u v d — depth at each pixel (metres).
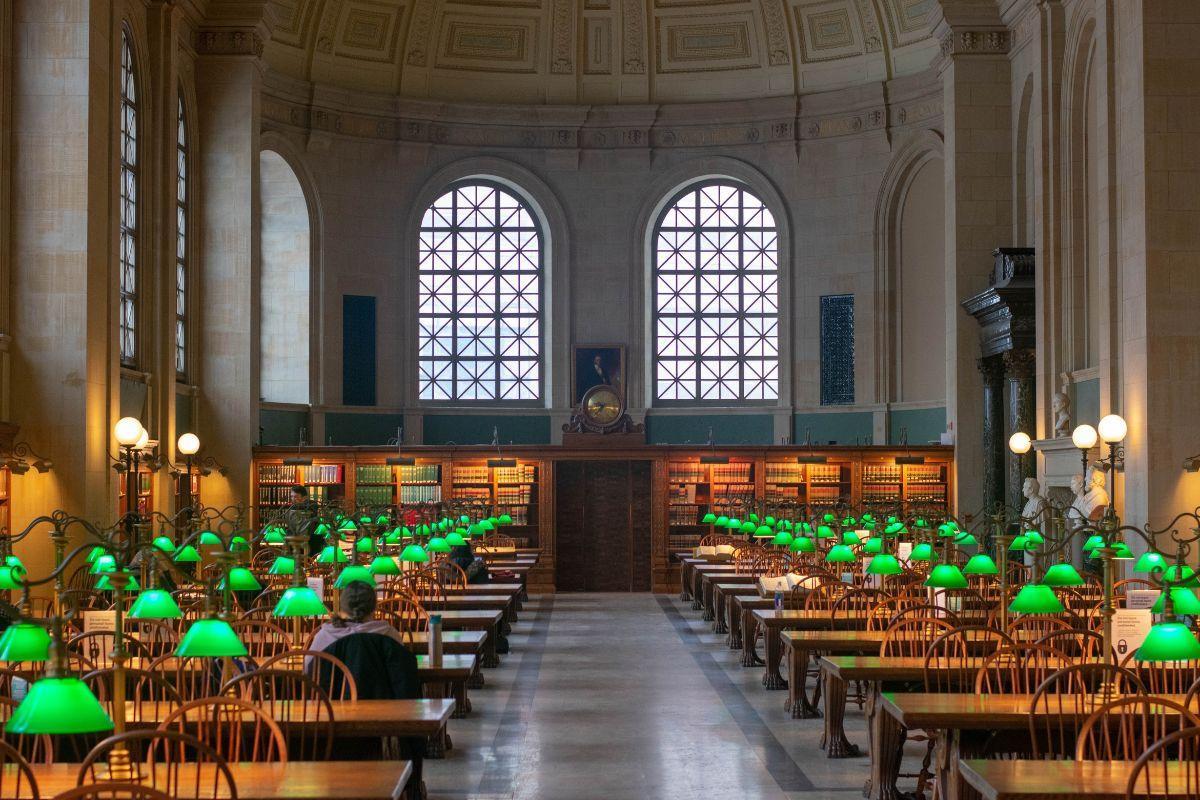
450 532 19.22
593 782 9.74
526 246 31.23
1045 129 21.89
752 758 10.58
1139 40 16.98
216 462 23.86
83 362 17.00
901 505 20.11
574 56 31.28
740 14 30.84
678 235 31.41
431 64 30.69
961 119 24.30
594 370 30.94
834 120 30.23
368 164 29.89
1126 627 8.59
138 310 20.89
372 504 25.17
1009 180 24.25
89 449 17.09
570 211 31.08
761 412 30.81
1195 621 9.91
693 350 31.34
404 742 8.82
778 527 19.53
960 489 24.56
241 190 24.14
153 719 7.14
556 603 24.27
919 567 15.15
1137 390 17.00
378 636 8.44
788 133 30.58
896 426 29.48
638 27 31.12
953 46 24.38
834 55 30.36
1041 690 6.96
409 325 30.33
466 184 31.12
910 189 29.53
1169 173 16.80
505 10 30.75
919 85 28.91
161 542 12.45
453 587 16.97
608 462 26.73
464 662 10.20
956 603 12.98
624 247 31.09
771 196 30.73
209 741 6.89
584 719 12.38
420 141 30.39
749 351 31.27
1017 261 22.09
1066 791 5.60
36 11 17.16
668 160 31.09
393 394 30.16
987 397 24.02
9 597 14.68
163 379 21.38
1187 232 16.78
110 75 18.58
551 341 31.02
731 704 13.20
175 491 21.52
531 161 31.05
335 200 29.38
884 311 29.61
